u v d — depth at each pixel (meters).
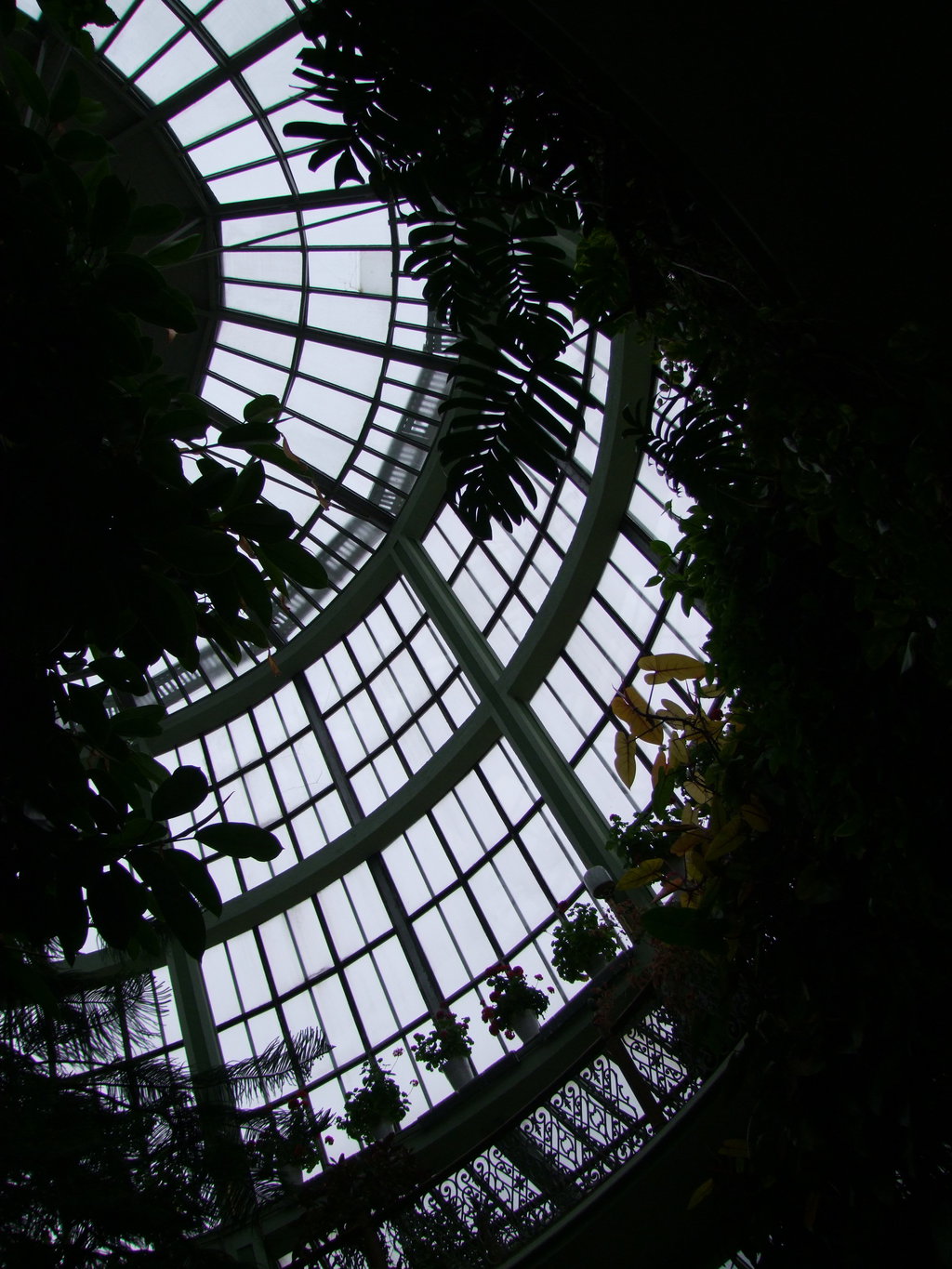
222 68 9.47
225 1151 4.19
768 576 2.71
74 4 1.86
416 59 2.00
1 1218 3.30
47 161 1.76
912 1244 2.34
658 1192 6.33
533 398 2.33
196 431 2.03
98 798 1.88
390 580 14.62
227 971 13.33
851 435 1.83
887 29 1.61
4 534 1.67
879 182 1.75
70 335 1.72
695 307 2.20
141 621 1.78
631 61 1.77
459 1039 10.41
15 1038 3.82
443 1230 7.02
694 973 6.01
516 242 2.28
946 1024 2.30
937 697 2.26
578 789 11.09
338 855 13.08
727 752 2.85
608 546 10.69
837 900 2.52
